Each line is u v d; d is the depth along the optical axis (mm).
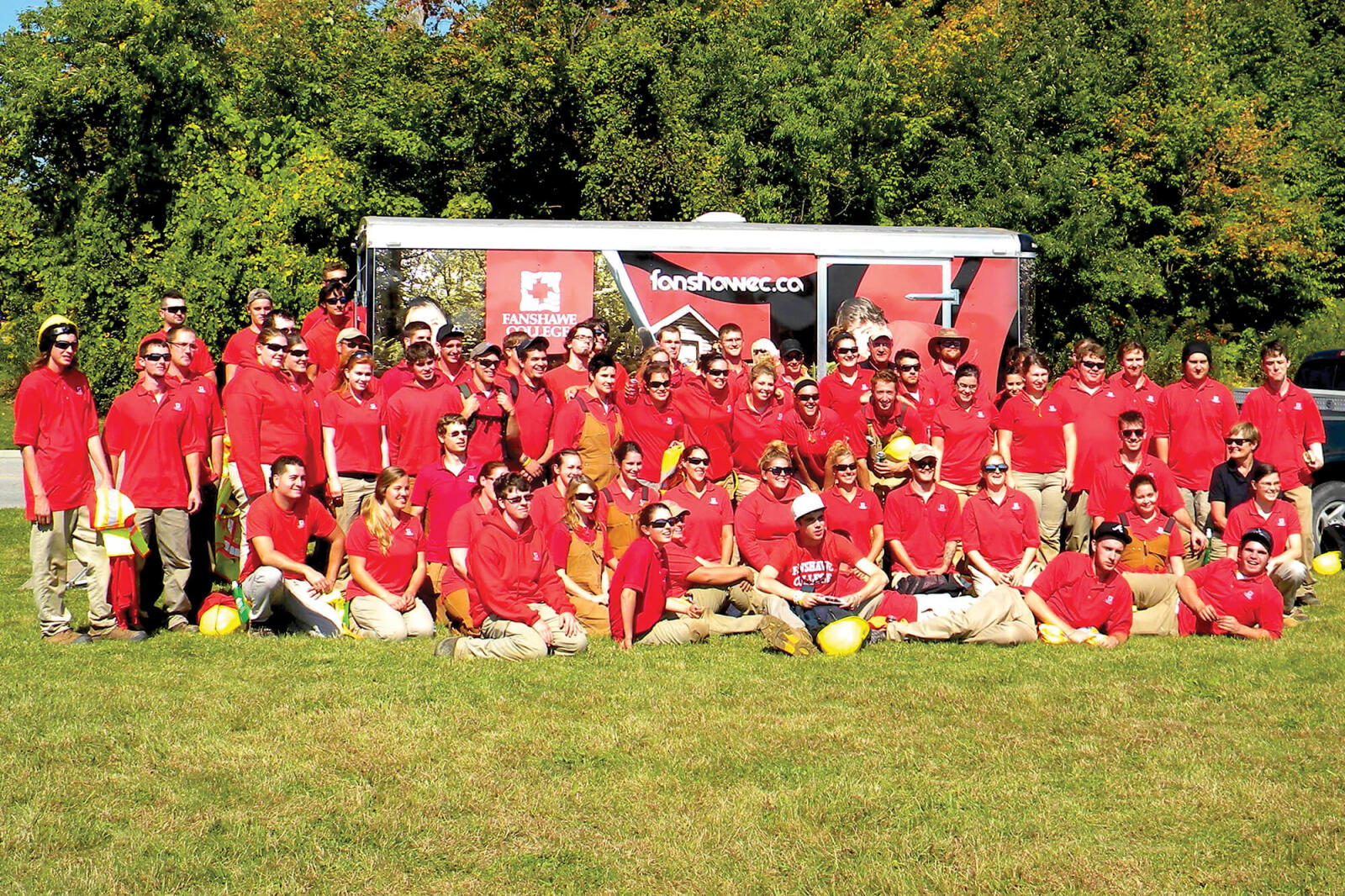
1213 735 6715
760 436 10828
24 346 29547
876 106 28781
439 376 10656
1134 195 31766
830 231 12984
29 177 26828
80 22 26016
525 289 12414
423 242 12258
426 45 28641
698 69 30516
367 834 5293
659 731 6691
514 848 5172
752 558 9594
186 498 9320
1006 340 13289
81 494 8938
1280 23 40906
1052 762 6246
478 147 27766
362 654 8516
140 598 9328
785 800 5680
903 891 4770
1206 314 34094
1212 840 5273
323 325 11867
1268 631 9359
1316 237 34375
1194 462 11352
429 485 9688
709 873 4941
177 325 9852
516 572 8672
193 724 6742
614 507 9914
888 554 10445
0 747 6348
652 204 27234
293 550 9344
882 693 7508
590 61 27625
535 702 7262
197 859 5012
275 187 25219
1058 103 31125
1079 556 9227
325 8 33688
